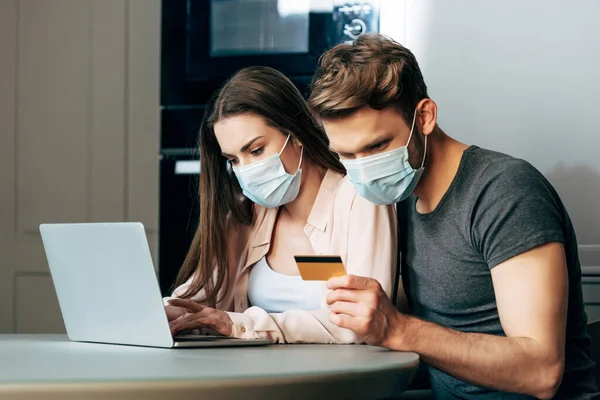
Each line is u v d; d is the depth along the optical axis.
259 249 1.91
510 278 1.40
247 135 1.78
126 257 1.36
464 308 1.56
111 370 1.02
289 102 1.81
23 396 0.87
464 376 1.33
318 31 2.76
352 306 1.30
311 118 1.85
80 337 1.52
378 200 1.58
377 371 1.08
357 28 2.71
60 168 3.36
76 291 1.49
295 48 2.80
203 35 2.90
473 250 1.51
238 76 1.83
